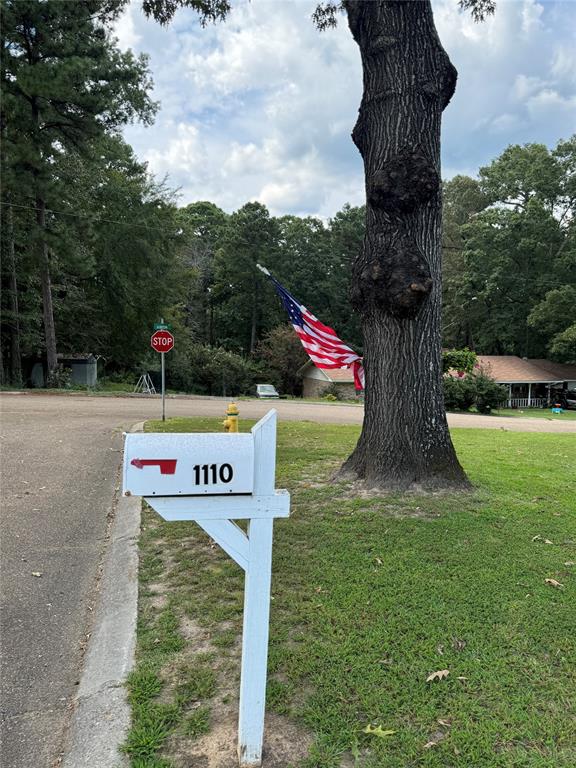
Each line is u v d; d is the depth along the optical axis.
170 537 4.18
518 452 8.45
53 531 4.43
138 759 1.87
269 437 1.79
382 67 5.05
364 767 1.84
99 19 18.44
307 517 4.53
